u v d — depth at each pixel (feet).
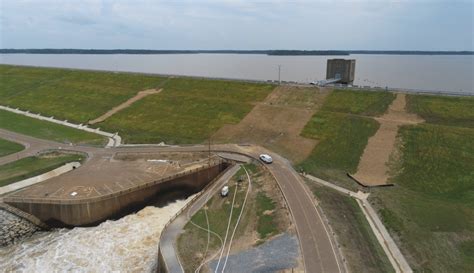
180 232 155.63
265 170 219.00
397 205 185.47
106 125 326.03
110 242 169.48
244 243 145.89
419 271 135.33
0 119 344.69
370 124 284.61
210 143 278.05
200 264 132.67
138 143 283.59
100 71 485.97
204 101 359.46
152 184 205.87
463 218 173.27
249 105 342.85
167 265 131.85
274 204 173.68
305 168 227.81
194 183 226.79
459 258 144.36
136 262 154.92
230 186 200.03
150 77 440.86
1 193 194.29
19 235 177.68
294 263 127.75
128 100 381.60
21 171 224.53
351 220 165.58
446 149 239.30
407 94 329.93
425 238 156.76
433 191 203.51
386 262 137.90
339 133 278.26
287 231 148.87
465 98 308.19
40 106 385.91
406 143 253.24
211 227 159.84
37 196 186.39
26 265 153.17
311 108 326.03
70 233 178.40
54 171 226.58
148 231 178.70
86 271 149.18
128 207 197.36
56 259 157.17
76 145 277.23
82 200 181.57
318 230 149.48
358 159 242.58
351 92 346.13
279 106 335.88
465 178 211.00
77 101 391.45
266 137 284.00
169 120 328.08
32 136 297.53
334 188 204.54
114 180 209.05
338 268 124.88
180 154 254.68
